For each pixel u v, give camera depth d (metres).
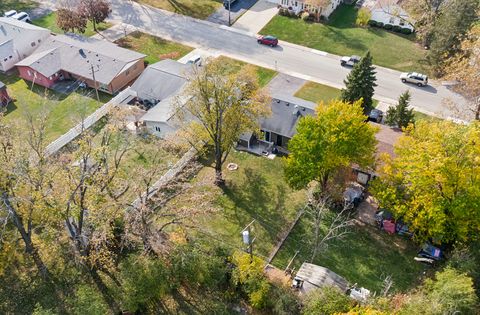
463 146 37.47
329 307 33.84
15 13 76.44
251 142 54.41
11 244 39.31
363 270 41.22
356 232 44.53
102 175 37.75
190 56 69.38
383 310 33.56
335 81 65.19
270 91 62.16
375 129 43.38
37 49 66.81
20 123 52.62
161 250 38.09
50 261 41.16
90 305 36.75
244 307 38.09
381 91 63.28
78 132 51.84
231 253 40.59
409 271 41.12
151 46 71.62
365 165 43.75
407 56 69.69
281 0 79.44
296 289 38.09
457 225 38.50
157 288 36.44
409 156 40.59
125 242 38.44
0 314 37.44
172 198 43.50
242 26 76.69
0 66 66.56
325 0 74.62
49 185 36.59
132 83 65.19
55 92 62.62
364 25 76.62
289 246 43.31
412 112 58.03
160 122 53.03
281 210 46.78
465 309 32.34
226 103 43.94
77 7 72.00
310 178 43.25
